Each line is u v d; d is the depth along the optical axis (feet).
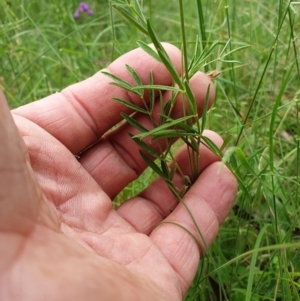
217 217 0.48
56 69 0.85
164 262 0.44
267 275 0.50
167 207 0.51
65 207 0.45
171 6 1.03
